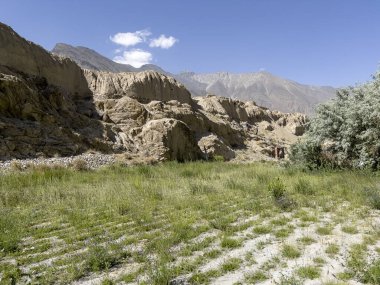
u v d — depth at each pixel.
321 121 19.42
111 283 5.12
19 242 7.16
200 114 50.88
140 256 6.09
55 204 10.38
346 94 20.23
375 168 16.78
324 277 5.03
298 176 15.55
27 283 5.17
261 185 13.09
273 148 59.66
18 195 11.27
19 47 32.16
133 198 10.95
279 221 8.08
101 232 7.66
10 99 24.45
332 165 18.08
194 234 7.26
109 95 42.91
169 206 9.99
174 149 35.06
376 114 16.45
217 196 11.30
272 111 84.44
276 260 5.75
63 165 21.19
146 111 38.22
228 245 6.57
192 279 5.12
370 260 5.53
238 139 56.56
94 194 11.44
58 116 28.50
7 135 22.16
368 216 8.41
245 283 4.98
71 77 39.72
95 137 29.91
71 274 5.39
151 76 51.22
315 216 8.52
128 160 26.92
